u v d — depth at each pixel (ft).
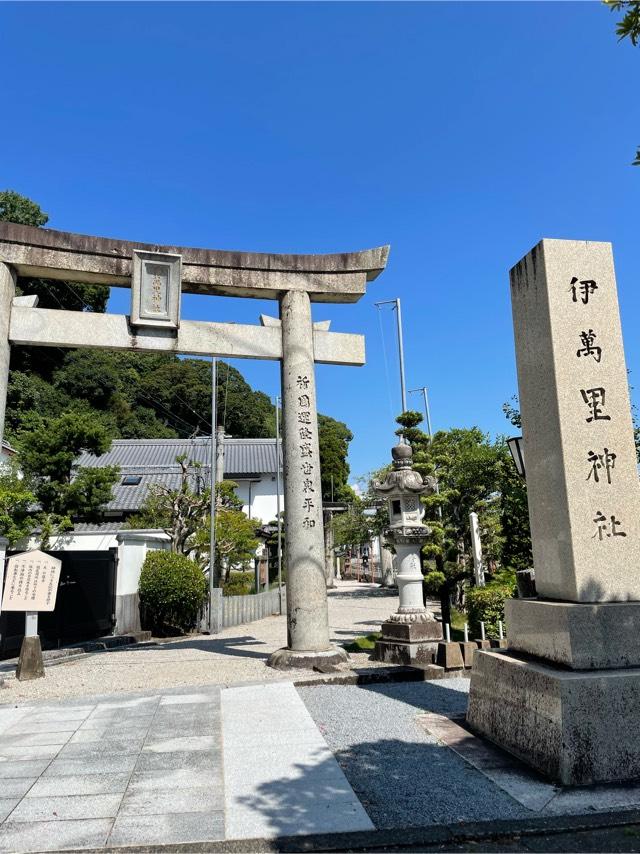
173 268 33.60
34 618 30.19
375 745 17.90
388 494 34.30
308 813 13.28
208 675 29.40
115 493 92.27
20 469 61.26
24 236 31.73
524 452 19.79
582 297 18.79
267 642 44.06
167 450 112.88
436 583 46.14
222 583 69.82
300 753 17.20
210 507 61.98
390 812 13.33
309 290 35.32
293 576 31.91
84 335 32.32
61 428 59.52
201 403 134.92
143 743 18.49
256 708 22.50
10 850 11.85
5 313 31.30
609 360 18.44
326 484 149.07
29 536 55.42
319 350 35.45
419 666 29.14
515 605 18.70
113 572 47.01
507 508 46.65
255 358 34.99
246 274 34.71
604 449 17.75
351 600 86.63
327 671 28.96
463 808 13.42
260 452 121.70
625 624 15.98
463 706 22.71
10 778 15.70
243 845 12.02
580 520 17.10
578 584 16.61
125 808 13.69
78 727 20.53
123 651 39.91
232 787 14.79
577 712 14.69
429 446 60.85
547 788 14.25
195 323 33.86
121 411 123.44
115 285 34.96
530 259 19.71
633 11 15.69
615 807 13.21
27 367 108.27
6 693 26.43
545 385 18.60
